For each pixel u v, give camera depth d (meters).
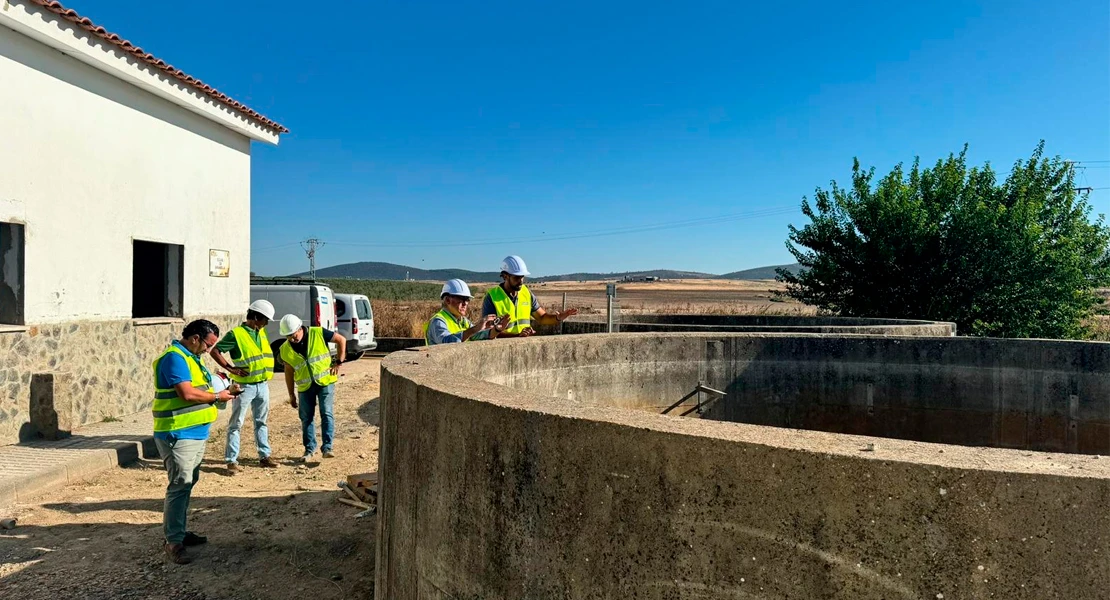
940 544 1.49
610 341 6.52
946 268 14.28
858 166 15.80
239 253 9.95
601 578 1.83
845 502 1.55
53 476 5.48
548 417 1.91
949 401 7.02
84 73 7.09
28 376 6.49
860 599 1.55
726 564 1.67
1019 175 14.95
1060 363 6.65
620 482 1.79
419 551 2.36
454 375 2.61
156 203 8.20
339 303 15.18
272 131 10.32
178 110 8.57
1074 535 1.41
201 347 4.36
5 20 5.96
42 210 6.62
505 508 2.01
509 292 5.88
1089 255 14.24
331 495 5.38
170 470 4.07
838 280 15.77
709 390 6.85
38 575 3.84
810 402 7.21
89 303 7.21
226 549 4.25
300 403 6.65
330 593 3.68
